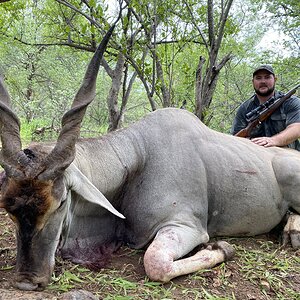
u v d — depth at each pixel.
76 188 1.48
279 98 2.62
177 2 3.05
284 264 1.82
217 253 1.75
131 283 1.52
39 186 1.32
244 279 1.67
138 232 1.85
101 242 1.83
